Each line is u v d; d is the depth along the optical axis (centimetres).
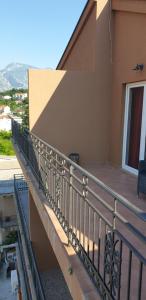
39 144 534
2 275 1711
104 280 247
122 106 698
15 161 2859
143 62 579
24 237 848
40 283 627
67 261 320
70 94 738
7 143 3484
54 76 723
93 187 581
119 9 659
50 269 788
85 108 752
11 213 1869
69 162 331
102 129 771
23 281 858
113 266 231
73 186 332
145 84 607
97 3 698
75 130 756
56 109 737
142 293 264
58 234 368
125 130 703
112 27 716
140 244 355
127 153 709
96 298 255
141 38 581
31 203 773
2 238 1847
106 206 235
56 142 750
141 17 577
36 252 782
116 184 600
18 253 1058
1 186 1972
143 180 502
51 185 446
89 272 285
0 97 11575
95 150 778
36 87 718
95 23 715
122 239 210
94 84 745
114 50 719
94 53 730
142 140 629
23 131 787
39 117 730
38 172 551
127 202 199
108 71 744
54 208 429
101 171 709
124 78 669
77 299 283
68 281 319
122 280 285
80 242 317
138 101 646
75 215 340
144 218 175
